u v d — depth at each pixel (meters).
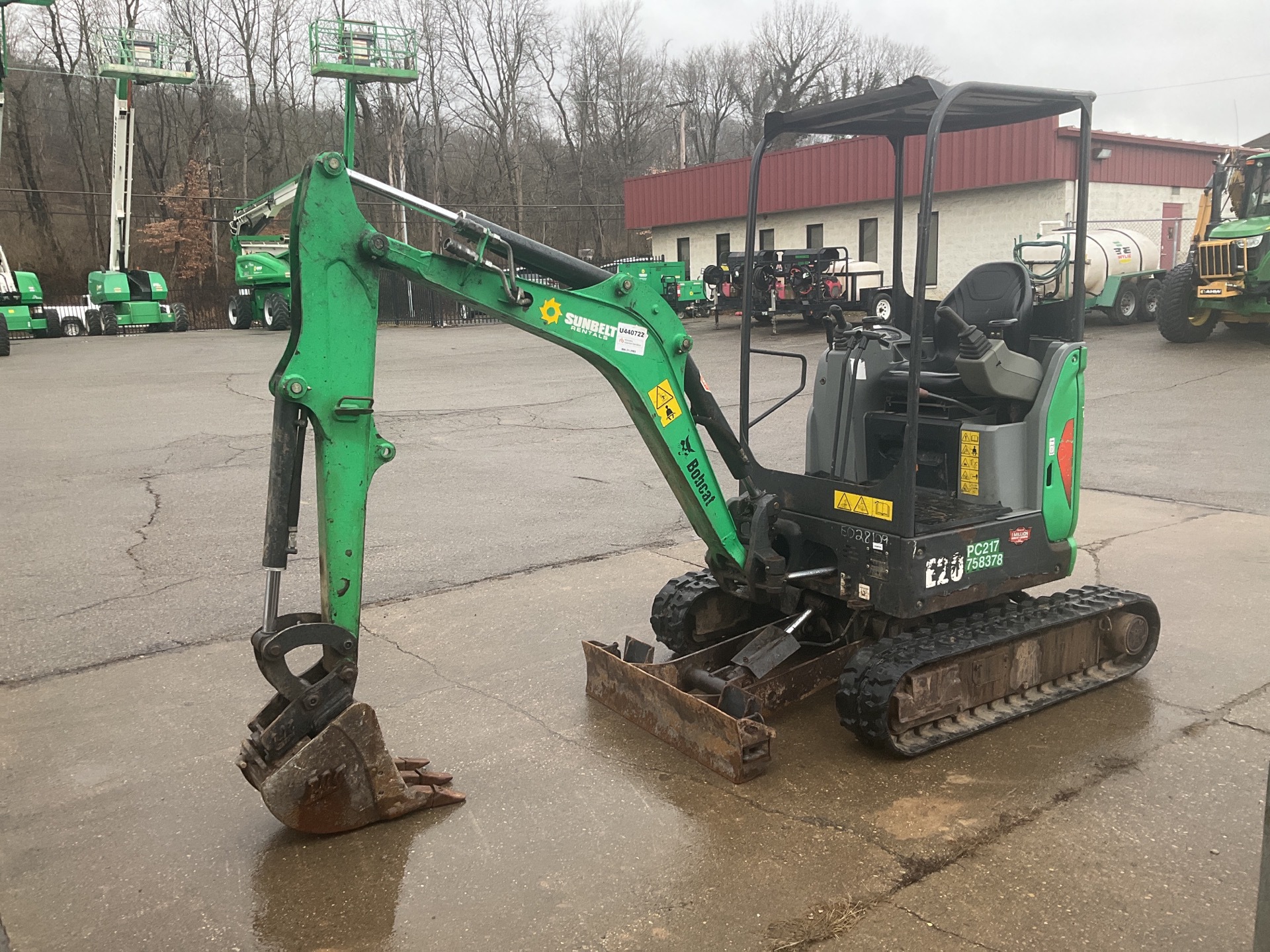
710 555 4.52
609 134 55.25
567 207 51.88
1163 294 16.89
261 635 3.34
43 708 4.66
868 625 4.50
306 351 3.27
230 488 9.38
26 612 5.96
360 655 5.25
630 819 3.58
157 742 4.30
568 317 3.73
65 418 14.02
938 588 4.10
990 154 22.92
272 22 47.97
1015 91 4.04
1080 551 6.73
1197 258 16.34
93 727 4.46
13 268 46.94
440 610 5.92
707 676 4.26
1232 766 3.84
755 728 3.81
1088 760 3.93
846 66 57.22
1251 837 3.34
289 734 3.41
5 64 25.62
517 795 3.77
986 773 3.84
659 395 4.00
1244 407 11.84
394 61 30.12
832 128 4.82
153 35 32.31
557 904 3.09
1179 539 6.94
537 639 5.43
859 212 26.56
